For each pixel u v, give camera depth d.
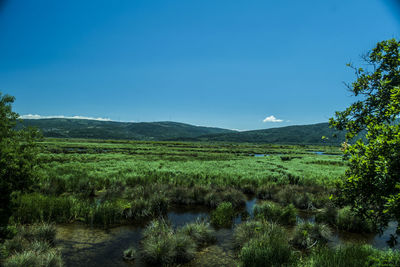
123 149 64.44
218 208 10.66
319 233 8.30
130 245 7.63
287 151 87.31
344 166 36.28
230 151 76.94
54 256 5.95
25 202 9.36
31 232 7.34
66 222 9.29
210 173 22.00
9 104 8.50
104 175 18.89
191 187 15.38
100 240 7.91
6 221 7.19
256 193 15.68
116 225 9.32
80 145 73.38
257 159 46.38
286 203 13.02
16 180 7.46
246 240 7.56
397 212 3.44
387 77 4.73
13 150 7.43
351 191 4.23
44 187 12.80
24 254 5.64
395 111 4.01
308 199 12.90
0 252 5.78
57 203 9.78
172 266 6.48
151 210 10.80
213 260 6.88
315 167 33.22
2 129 8.05
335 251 6.39
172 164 31.53
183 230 8.20
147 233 8.19
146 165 28.39
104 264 6.40
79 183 14.70
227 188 14.77
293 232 8.45
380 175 3.74
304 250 7.56
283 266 5.89
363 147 4.12
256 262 6.18
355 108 5.12
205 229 8.37
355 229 9.30
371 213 4.19
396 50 4.55
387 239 8.65
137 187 13.85
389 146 3.65
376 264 4.71
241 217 10.95
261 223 8.46
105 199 11.95
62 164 25.53
